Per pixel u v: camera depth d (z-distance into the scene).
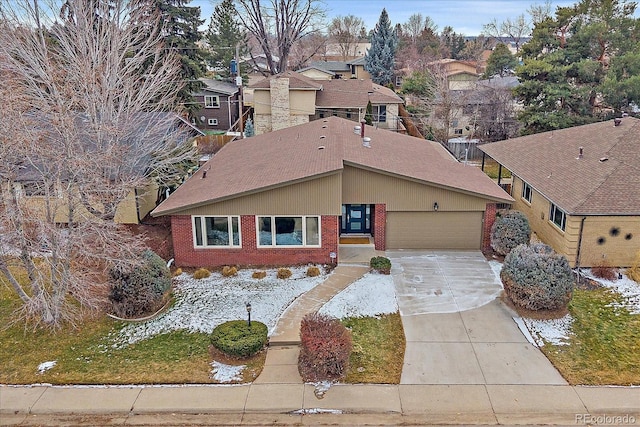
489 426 10.92
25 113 16.50
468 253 19.88
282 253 18.72
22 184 14.76
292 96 39.25
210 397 11.87
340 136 23.41
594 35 33.69
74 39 20.84
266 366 12.99
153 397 11.88
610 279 17.44
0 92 14.06
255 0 50.59
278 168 19.75
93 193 17.09
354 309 15.71
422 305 15.93
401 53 80.19
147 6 27.11
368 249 20.09
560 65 34.66
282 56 53.38
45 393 12.08
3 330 14.82
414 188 19.28
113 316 15.41
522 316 15.19
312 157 20.12
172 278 17.92
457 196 19.33
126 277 15.18
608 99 32.09
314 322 13.20
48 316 14.64
